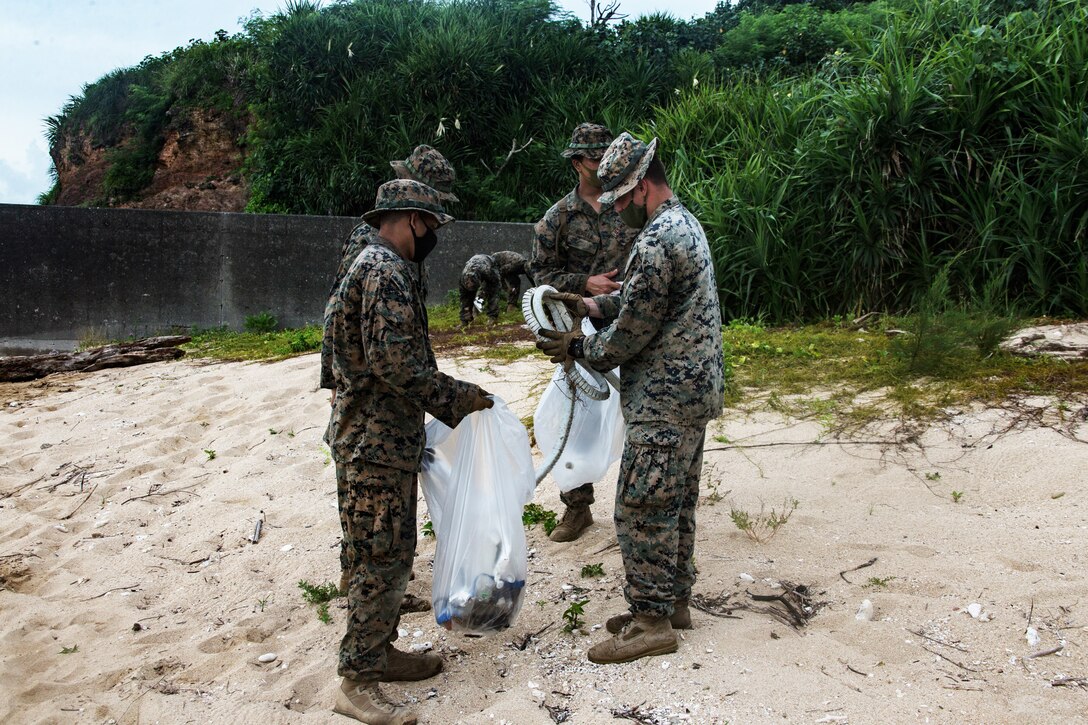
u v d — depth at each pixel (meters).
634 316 3.17
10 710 3.34
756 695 2.98
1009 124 8.60
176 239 12.47
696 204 9.89
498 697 3.18
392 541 3.10
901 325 7.66
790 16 18.16
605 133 4.32
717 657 3.26
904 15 11.48
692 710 2.95
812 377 6.43
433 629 3.77
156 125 20.52
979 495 4.43
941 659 3.14
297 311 12.60
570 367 3.55
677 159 10.88
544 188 15.34
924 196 8.59
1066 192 7.82
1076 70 8.48
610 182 3.34
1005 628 3.28
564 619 3.68
